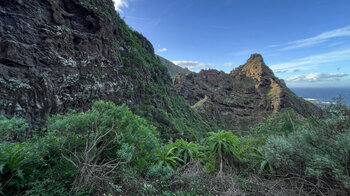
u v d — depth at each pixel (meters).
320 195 3.35
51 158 3.44
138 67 33.28
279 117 10.17
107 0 30.78
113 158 4.16
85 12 20.30
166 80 56.69
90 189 2.78
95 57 19.33
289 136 4.96
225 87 136.62
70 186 3.01
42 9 13.83
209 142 5.89
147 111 27.94
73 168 3.31
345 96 3.88
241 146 6.73
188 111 56.94
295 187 3.73
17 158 2.67
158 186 3.58
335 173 3.12
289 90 125.75
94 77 18.39
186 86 126.69
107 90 21.02
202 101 95.81
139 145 4.04
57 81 13.38
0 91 9.18
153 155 5.54
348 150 3.26
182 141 6.87
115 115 4.15
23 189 2.81
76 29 19.00
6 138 3.37
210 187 3.73
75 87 15.48
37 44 12.61
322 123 3.92
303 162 4.09
